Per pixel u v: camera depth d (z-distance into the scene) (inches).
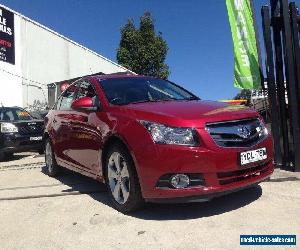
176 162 146.6
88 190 209.9
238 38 263.4
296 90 229.0
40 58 909.8
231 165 149.5
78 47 1076.5
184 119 151.3
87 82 219.8
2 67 778.2
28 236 151.3
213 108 167.5
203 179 147.3
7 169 315.6
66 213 175.0
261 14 246.2
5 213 183.2
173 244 132.0
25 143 378.3
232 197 178.4
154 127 152.6
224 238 133.3
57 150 246.1
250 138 158.1
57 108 257.3
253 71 263.0
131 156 159.0
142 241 136.8
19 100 827.4
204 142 147.3
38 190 222.2
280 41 244.5
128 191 163.8
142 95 198.5
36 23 898.1
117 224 155.3
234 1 263.7
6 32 791.1
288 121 240.5
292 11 231.1
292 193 179.9
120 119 168.1
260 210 158.4
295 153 226.5
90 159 195.6
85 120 198.7
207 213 159.2
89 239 142.9
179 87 226.2
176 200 149.3
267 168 168.1
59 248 137.3
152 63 1381.6
